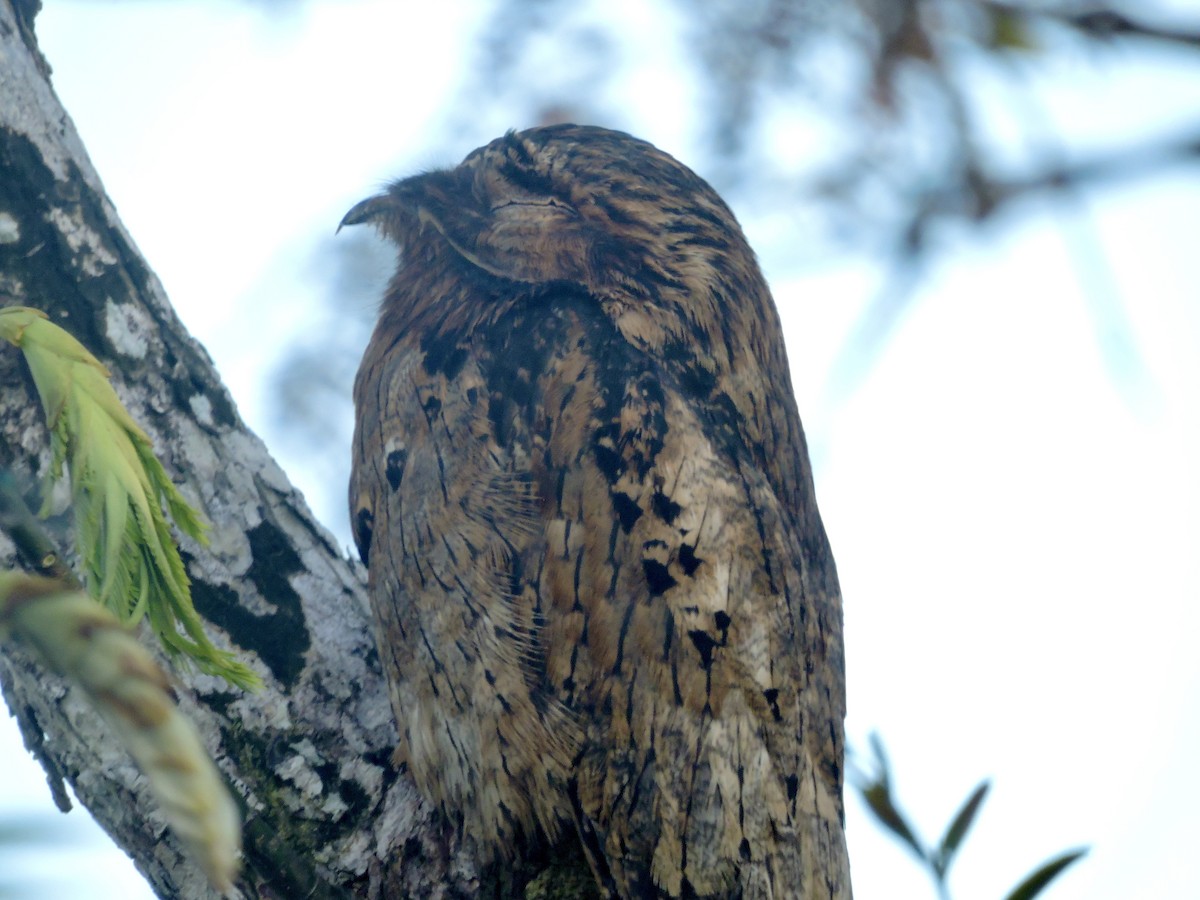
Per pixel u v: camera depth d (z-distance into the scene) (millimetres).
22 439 5020
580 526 5605
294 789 5457
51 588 2494
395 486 5953
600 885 5676
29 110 5566
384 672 5883
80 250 5594
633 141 6832
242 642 5582
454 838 5730
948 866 4477
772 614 5707
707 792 5469
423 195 6832
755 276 6844
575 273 6480
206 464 5773
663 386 5973
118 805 5188
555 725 5551
